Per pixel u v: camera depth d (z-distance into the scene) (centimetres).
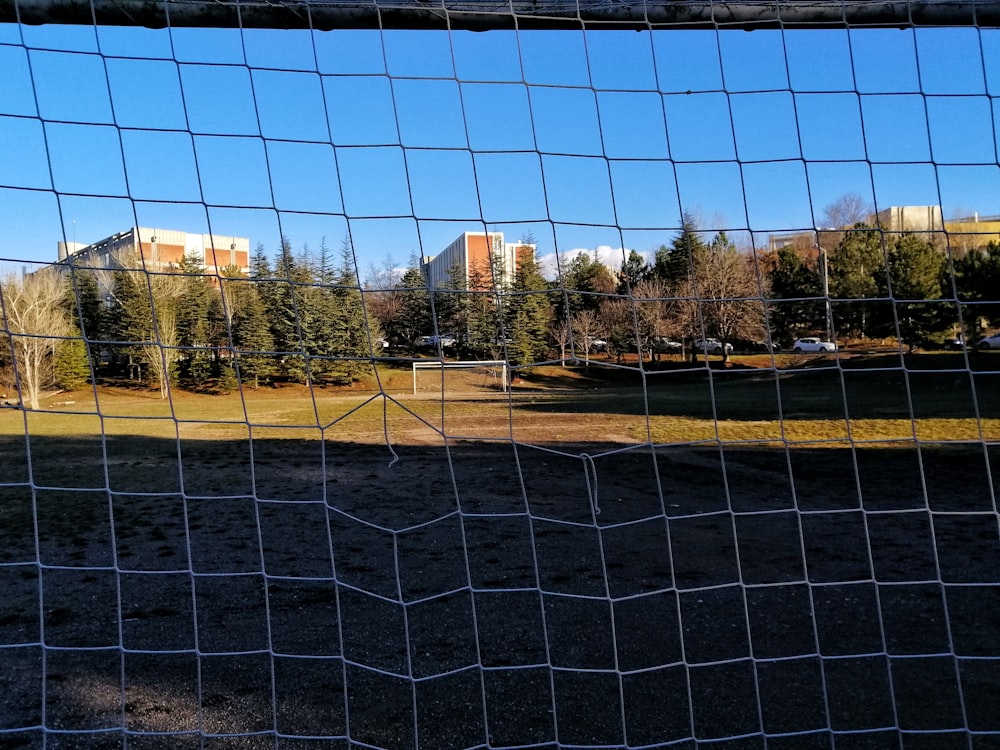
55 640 299
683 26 223
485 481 708
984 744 204
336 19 212
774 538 459
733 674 252
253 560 430
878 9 221
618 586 364
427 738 212
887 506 555
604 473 738
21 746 211
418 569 404
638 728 215
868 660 263
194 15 206
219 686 250
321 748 208
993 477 654
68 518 556
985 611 314
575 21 218
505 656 273
